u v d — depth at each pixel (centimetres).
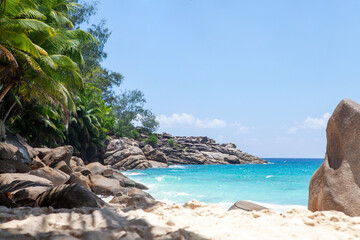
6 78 1599
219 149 8288
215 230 310
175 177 2497
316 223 371
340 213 437
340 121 560
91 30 3925
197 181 2125
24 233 258
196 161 7150
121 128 6147
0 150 1205
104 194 1424
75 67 1811
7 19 1403
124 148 4959
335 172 540
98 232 265
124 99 6806
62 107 1906
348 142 541
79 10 3544
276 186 1778
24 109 2519
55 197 459
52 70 1748
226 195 1391
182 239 260
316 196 579
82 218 335
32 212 358
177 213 419
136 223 321
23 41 1371
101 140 4359
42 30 1479
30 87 1761
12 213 347
